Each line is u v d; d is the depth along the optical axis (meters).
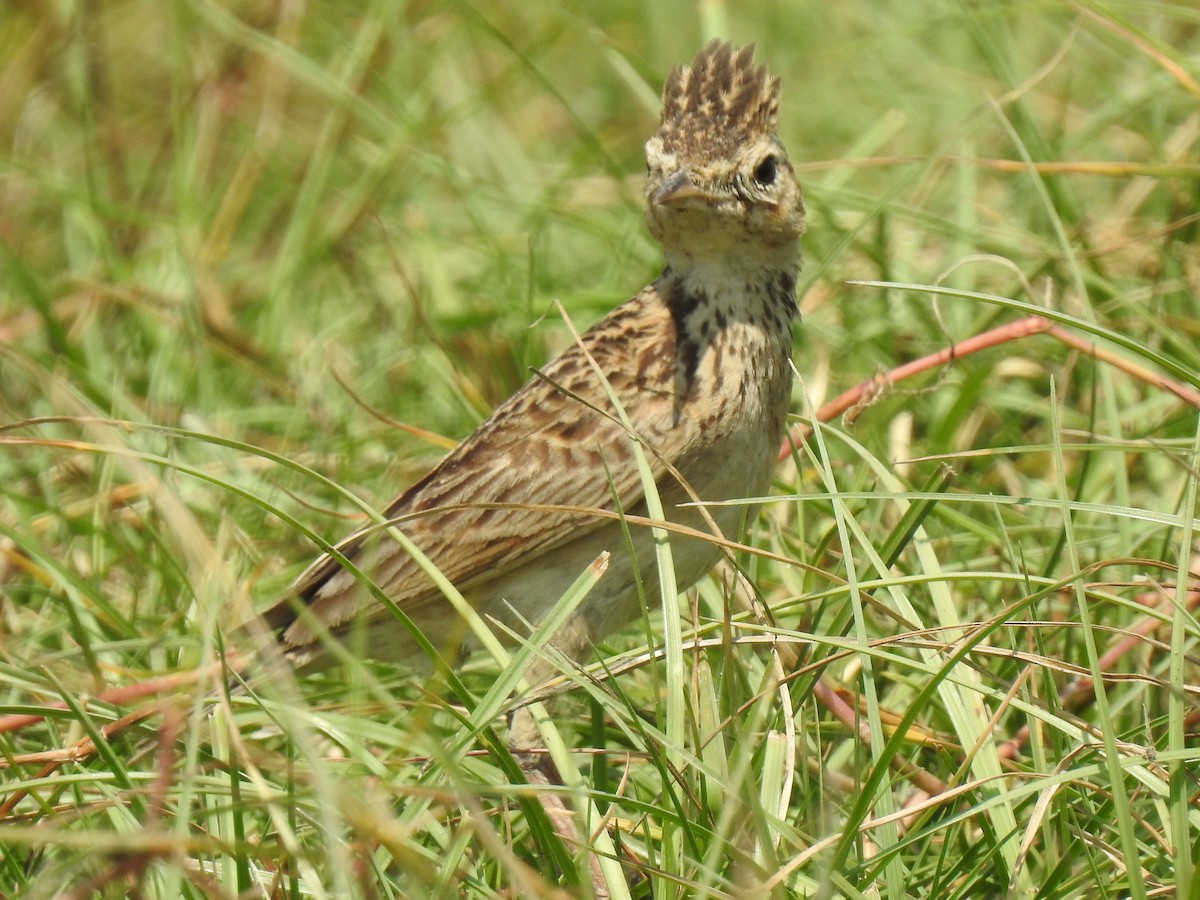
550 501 10.66
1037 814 8.34
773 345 10.76
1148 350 9.28
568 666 8.73
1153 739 9.60
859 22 19.70
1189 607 10.46
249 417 14.91
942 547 12.08
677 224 10.50
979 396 13.56
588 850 8.24
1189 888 7.50
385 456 14.33
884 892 8.73
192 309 15.66
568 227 16.98
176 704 8.86
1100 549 11.78
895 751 8.30
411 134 17.17
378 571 10.84
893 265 14.85
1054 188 14.59
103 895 8.57
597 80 21.09
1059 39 17.45
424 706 8.39
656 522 8.92
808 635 8.63
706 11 16.09
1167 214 14.85
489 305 15.84
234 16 18.58
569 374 10.95
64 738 10.80
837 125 19.27
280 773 9.59
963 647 8.30
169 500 9.16
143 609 12.44
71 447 9.74
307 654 10.94
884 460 12.13
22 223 18.44
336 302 16.80
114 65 20.44
